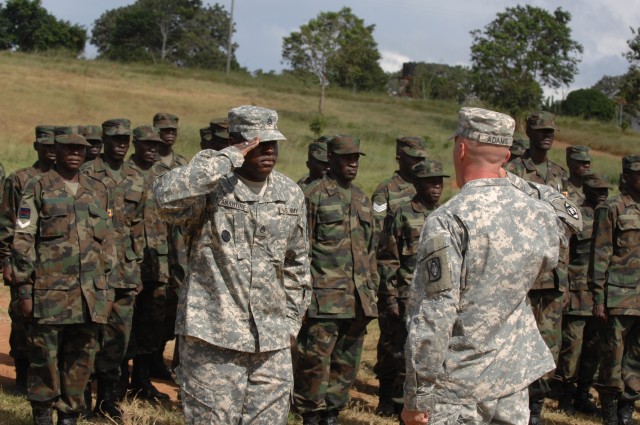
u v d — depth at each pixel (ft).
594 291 24.59
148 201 25.63
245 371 15.11
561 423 25.68
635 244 24.39
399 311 23.90
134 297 24.21
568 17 145.38
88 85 143.64
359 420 24.41
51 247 20.21
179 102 142.00
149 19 252.62
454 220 12.12
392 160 99.96
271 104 159.74
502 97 142.72
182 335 15.28
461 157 12.83
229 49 227.40
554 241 12.53
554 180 26.11
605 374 24.72
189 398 15.07
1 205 22.56
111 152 25.35
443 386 12.14
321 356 22.08
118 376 23.70
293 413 24.22
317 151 24.58
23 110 114.42
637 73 112.68
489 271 12.05
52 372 20.33
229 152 14.66
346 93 192.54
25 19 231.50
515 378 12.15
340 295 22.21
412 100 199.21
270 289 15.31
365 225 23.12
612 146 134.72
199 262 15.15
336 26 160.35
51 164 25.03
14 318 24.98
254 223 15.25
